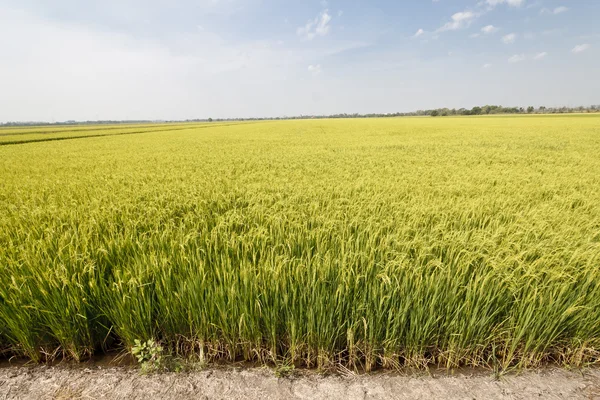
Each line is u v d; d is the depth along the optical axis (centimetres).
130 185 645
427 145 1577
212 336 226
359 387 202
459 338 215
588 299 224
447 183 627
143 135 3216
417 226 364
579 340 216
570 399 194
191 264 262
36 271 239
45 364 226
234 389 200
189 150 1537
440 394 197
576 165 878
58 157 1298
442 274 232
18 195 558
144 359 226
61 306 219
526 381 208
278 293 224
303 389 200
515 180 649
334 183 641
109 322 237
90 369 220
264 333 229
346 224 356
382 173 783
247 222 381
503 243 294
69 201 510
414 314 214
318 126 4659
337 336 218
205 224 371
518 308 224
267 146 1703
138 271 243
